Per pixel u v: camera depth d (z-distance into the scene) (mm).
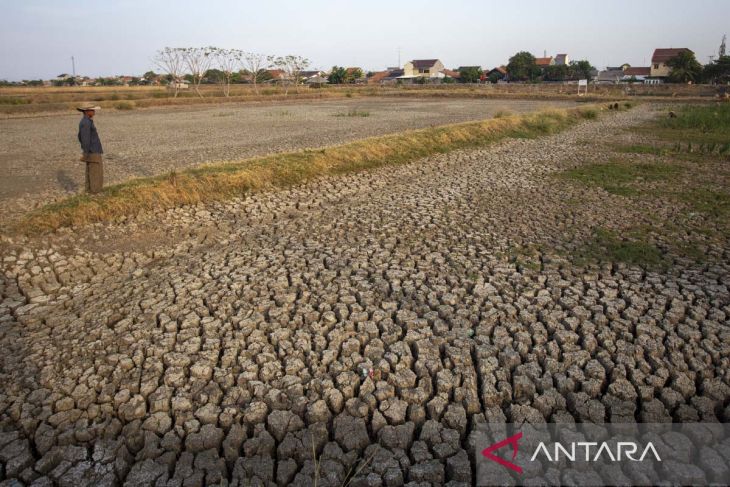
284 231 7738
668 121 21875
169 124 23688
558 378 4000
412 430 3564
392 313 5051
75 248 6883
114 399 3836
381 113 28672
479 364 4172
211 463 3291
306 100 44281
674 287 5508
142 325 4852
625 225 7793
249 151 14836
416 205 9078
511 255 6535
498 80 85250
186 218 8281
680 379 3941
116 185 9156
